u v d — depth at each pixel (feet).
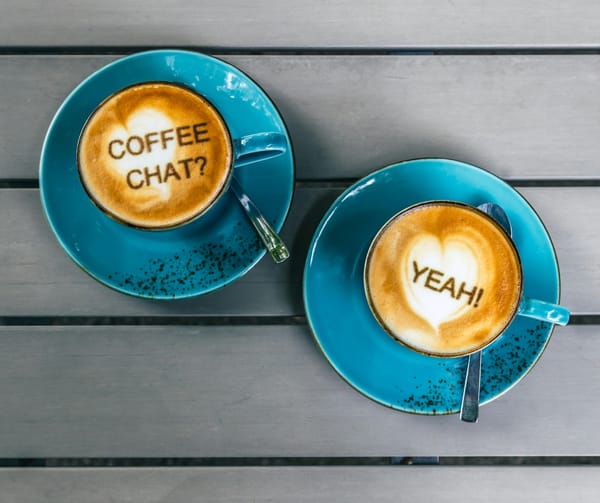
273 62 3.10
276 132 2.94
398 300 2.86
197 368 3.07
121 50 3.11
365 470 3.08
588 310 3.09
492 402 3.08
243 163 2.91
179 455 3.07
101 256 2.95
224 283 2.95
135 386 3.07
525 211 2.96
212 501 3.07
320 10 3.10
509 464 3.09
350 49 3.11
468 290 2.86
